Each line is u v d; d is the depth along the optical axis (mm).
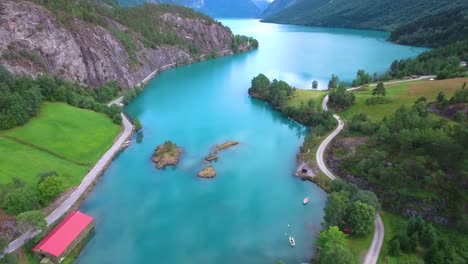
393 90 153625
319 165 105812
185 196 94438
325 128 128625
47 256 69125
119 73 188000
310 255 73438
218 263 72000
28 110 118812
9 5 145125
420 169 83125
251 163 111062
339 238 66438
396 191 84438
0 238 65750
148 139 128125
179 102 173625
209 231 81312
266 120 149250
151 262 72188
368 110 137625
